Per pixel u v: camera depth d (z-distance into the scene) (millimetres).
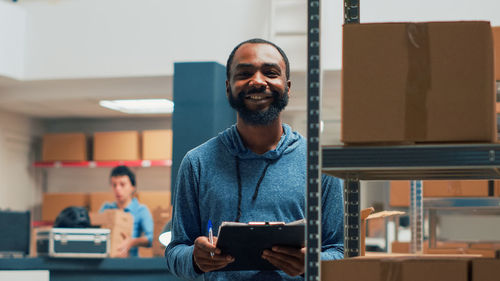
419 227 3219
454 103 1268
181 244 1756
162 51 5430
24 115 7297
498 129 1729
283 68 1693
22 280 3908
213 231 1703
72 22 5602
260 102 1649
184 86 4242
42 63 5629
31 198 7469
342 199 1719
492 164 1220
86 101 6227
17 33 5609
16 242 4328
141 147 7098
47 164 7176
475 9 4789
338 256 1607
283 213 1684
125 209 5207
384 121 1279
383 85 1288
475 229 4258
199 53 5363
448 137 1261
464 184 3936
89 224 4098
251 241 1484
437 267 1268
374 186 4652
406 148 1255
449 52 1279
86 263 3941
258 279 1668
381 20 4898
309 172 1264
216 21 5355
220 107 4301
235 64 1680
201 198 1735
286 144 1723
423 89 1278
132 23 5500
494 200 3881
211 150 1762
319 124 1266
